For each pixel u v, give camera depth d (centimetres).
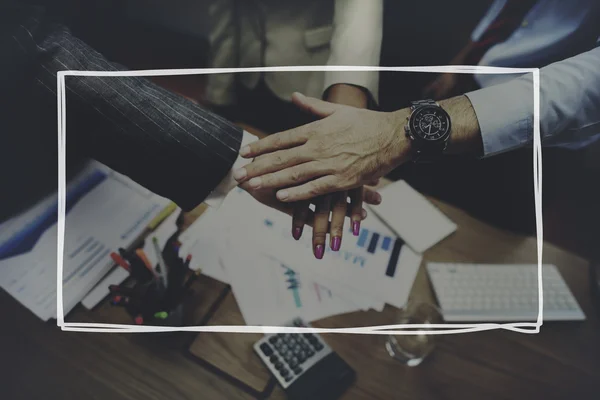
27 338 67
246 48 104
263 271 76
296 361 67
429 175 95
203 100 112
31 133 69
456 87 88
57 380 65
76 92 64
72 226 77
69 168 79
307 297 74
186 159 65
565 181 121
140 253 65
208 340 69
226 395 66
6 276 72
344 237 81
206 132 66
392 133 68
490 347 72
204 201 70
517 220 89
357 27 85
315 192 68
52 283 72
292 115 98
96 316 70
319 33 97
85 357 67
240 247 78
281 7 97
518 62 86
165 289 65
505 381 69
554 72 69
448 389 68
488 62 87
